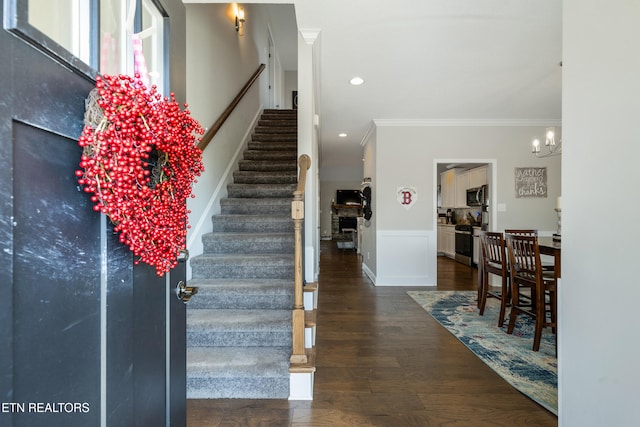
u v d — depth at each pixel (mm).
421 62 2857
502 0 2043
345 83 3305
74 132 605
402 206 4570
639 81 870
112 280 709
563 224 1147
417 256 4570
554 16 2189
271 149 4449
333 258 7074
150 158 737
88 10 686
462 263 6469
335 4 2084
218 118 3207
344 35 2438
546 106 3969
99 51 711
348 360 2244
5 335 468
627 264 904
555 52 2676
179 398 1079
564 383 1146
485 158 4547
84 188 633
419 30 2365
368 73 3074
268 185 3414
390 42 2531
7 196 473
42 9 587
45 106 539
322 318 3137
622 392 921
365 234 5566
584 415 1058
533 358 2270
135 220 659
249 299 2293
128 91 630
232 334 2035
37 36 517
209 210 2947
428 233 4570
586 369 1050
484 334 2721
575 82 1090
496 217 4535
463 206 6766
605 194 975
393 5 2094
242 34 4238
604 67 977
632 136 889
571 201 1109
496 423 1588
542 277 2480
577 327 1087
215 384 1790
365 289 4324
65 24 641
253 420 1605
